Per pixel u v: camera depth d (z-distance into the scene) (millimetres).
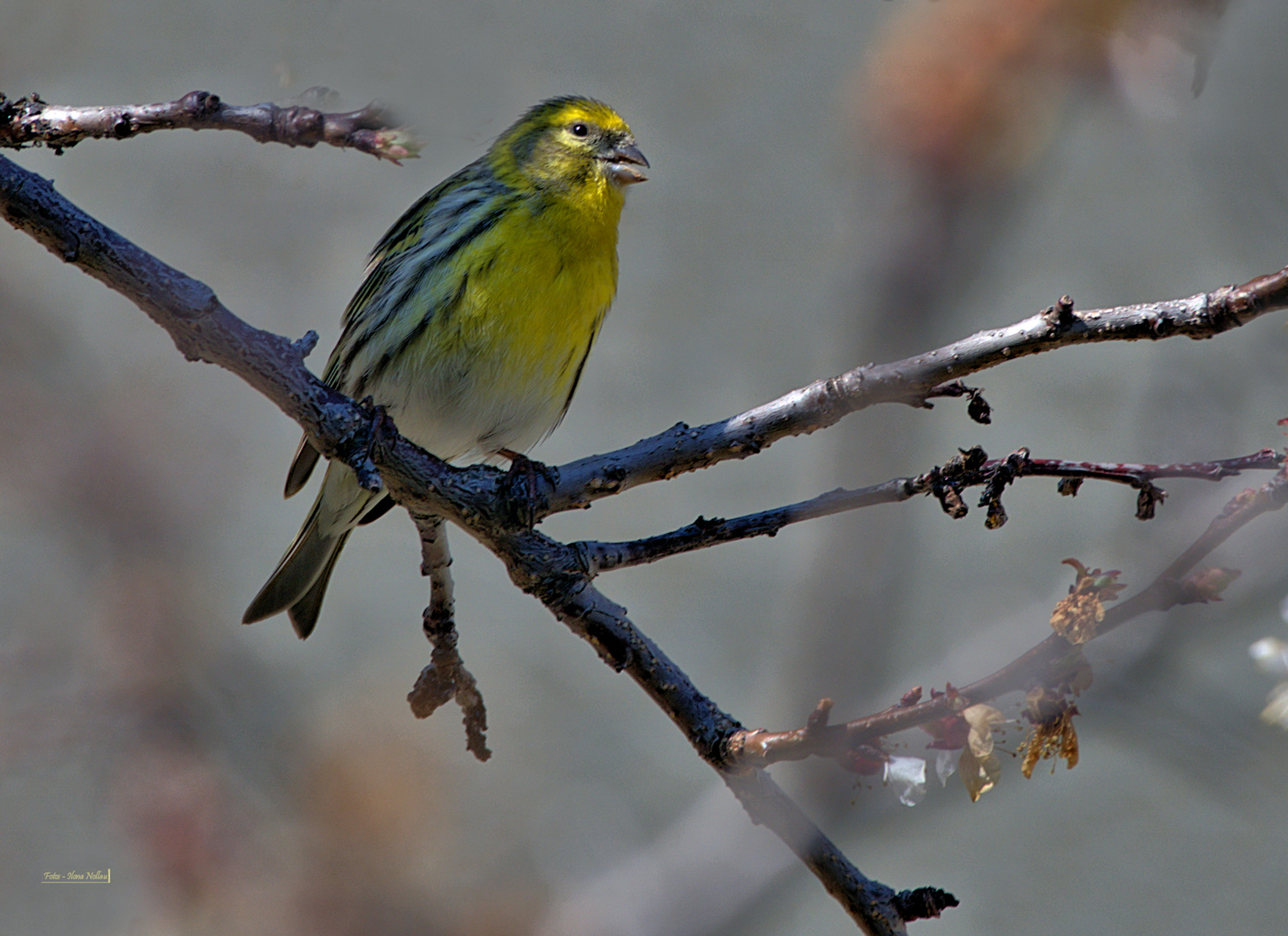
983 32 9328
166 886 9609
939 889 5242
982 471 5145
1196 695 10031
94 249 5512
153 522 12844
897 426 14102
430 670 6668
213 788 10156
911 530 13484
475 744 6676
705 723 5449
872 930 5195
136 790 10070
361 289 9406
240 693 11445
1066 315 5145
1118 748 13867
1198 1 5469
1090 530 14680
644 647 5746
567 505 6074
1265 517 10281
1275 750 9773
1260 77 9430
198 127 6094
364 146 6199
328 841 9859
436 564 6473
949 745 4777
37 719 10727
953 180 11234
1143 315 5020
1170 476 4863
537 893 11266
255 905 9617
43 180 5477
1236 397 11562
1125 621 4555
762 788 5316
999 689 4691
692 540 5863
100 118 5984
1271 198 9812
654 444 6148
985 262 12523
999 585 14008
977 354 5352
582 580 5895
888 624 12992
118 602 11766
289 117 6152
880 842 13555
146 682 11164
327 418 5895
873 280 12586
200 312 5633
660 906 11711
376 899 9797
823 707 5051
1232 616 10117
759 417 5941
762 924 11984
